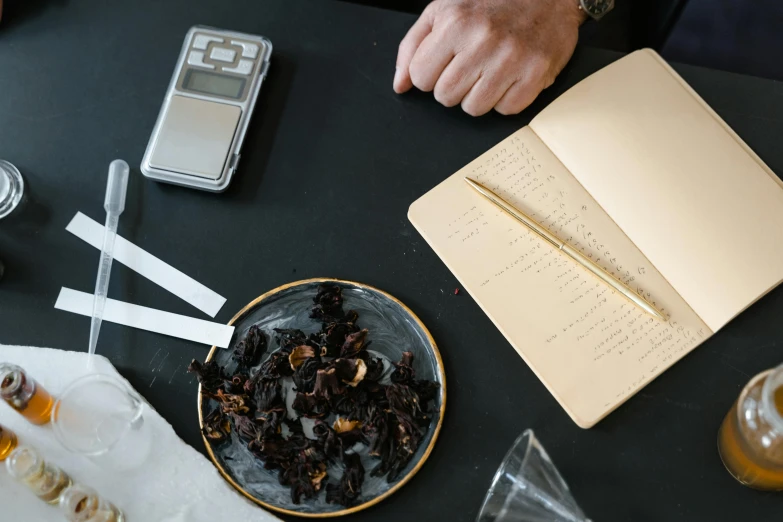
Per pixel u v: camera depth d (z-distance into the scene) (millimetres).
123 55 793
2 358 706
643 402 684
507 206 726
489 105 749
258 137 761
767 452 618
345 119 767
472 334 704
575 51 774
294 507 662
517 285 711
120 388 682
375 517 664
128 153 765
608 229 722
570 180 737
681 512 661
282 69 781
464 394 689
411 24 794
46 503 670
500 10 748
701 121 739
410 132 761
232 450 676
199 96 756
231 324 707
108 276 726
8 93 785
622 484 668
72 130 772
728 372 688
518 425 682
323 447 664
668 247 711
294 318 708
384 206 742
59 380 702
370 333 701
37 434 689
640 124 739
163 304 720
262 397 672
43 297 728
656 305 701
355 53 786
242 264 729
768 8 889
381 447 662
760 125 749
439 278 720
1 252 740
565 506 653
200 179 737
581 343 695
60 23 802
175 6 805
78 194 754
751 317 699
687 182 722
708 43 919
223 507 666
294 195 747
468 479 670
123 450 678
